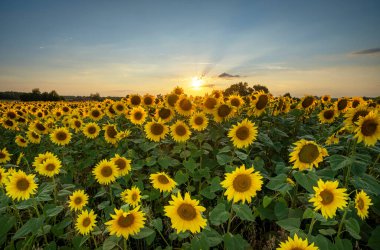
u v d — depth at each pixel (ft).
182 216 10.65
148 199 17.83
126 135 25.85
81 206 15.19
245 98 37.63
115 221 11.10
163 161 19.75
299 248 8.94
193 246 10.84
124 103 38.32
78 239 13.44
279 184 13.07
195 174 18.69
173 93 33.45
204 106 29.43
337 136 17.70
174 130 22.04
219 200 14.65
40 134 33.47
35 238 13.98
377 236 12.03
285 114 33.32
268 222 16.57
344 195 10.38
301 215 13.01
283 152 26.20
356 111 15.26
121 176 18.26
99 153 27.76
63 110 51.98
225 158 16.69
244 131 17.62
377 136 13.41
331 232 10.98
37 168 17.57
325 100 43.01
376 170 16.30
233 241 11.17
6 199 14.39
